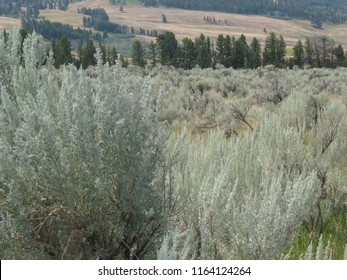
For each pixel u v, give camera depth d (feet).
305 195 16.62
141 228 16.12
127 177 15.47
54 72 21.94
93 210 15.43
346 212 25.81
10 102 16.85
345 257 14.56
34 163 14.83
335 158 30.76
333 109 43.34
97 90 16.61
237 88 98.58
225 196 17.13
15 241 14.76
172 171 19.16
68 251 15.75
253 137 29.84
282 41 417.90
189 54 426.92
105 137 15.62
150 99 16.89
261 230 14.94
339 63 370.53
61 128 15.64
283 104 53.06
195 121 55.21
